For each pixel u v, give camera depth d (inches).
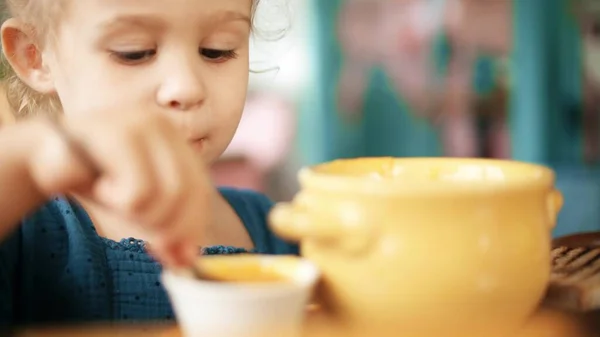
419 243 13.5
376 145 92.7
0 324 23.4
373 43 91.8
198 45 27.4
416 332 14.0
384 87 92.1
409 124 91.9
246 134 91.9
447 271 13.5
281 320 12.6
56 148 15.3
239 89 29.5
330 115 92.3
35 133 16.9
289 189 92.0
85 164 15.1
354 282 14.0
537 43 85.8
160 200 14.7
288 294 12.5
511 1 87.1
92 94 26.8
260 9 45.9
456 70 90.0
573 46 85.7
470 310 13.7
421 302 13.6
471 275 13.5
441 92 90.7
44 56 31.1
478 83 89.4
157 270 28.6
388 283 13.6
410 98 91.7
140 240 29.3
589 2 85.0
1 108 35.2
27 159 16.6
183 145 15.5
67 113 28.8
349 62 92.0
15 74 33.4
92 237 28.8
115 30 25.8
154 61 26.6
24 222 27.6
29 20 31.4
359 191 13.7
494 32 88.4
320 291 14.7
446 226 13.5
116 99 26.4
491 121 89.5
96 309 27.1
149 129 15.2
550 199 15.9
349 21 91.8
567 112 86.5
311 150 92.8
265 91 93.0
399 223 13.5
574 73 86.0
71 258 27.6
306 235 13.8
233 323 12.4
